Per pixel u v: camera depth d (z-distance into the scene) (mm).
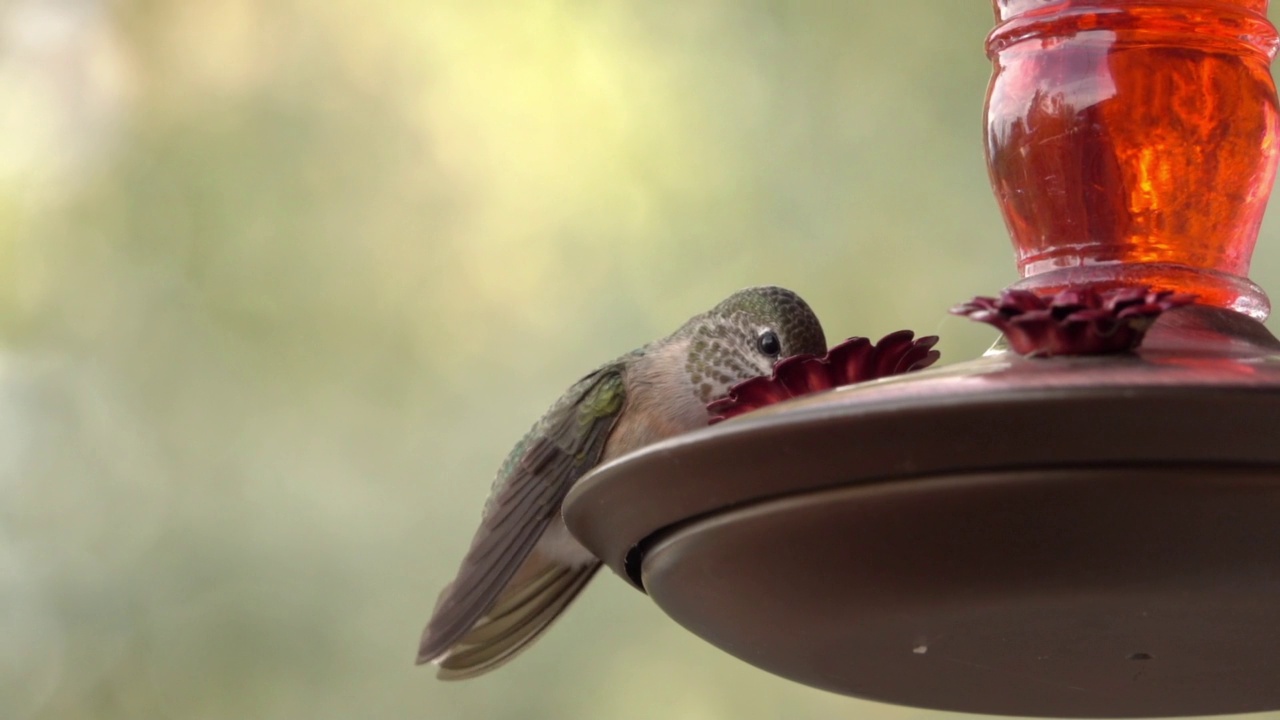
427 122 11508
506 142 11391
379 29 11688
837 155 10992
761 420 3416
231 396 11219
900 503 3355
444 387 11094
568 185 11242
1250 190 4516
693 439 3523
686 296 10922
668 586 4074
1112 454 3176
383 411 11094
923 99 10953
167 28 11992
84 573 10914
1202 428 3127
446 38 11625
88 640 10773
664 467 3621
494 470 10930
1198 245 4465
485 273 11234
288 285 11320
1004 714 4625
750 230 10938
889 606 3666
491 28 11594
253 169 11562
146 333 11430
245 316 11320
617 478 3768
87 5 12180
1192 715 4508
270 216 11469
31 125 12008
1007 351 3705
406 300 11242
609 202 11180
